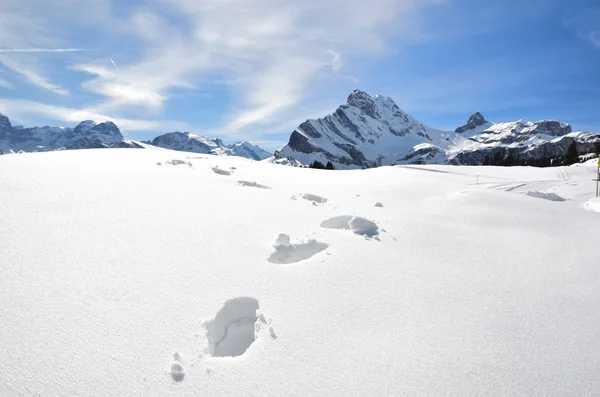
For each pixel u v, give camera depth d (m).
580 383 3.62
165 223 7.34
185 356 3.79
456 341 4.24
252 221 8.01
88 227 6.72
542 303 5.23
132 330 4.08
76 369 3.48
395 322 4.59
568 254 7.32
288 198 10.73
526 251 7.43
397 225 8.70
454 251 7.25
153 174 12.14
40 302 4.38
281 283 5.36
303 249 6.88
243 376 3.58
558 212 10.99
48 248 5.75
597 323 4.72
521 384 3.60
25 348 3.66
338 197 11.98
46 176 10.09
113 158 15.64
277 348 4.01
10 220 6.66
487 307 5.06
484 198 12.05
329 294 5.17
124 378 3.43
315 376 3.61
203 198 9.61
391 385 3.52
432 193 13.57
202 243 6.53
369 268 6.10
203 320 4.37
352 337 4.25
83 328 4.02
